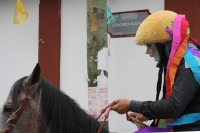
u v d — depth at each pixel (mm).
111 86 6574
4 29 7312
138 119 3420
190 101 2773
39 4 7090
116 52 6570
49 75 6980
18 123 2885
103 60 4449
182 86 2676
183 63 2770
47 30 7035
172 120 2852
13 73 7230
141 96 6434
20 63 7199
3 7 7320
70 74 6895
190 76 2699
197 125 2795
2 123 2883
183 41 2832
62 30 6980
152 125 3160
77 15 6895
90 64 4461
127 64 6520
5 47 7293
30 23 7152
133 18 6504
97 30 4461
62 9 6992
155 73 6383
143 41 2986
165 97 3018
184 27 2873
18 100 2912
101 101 4418
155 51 3016
